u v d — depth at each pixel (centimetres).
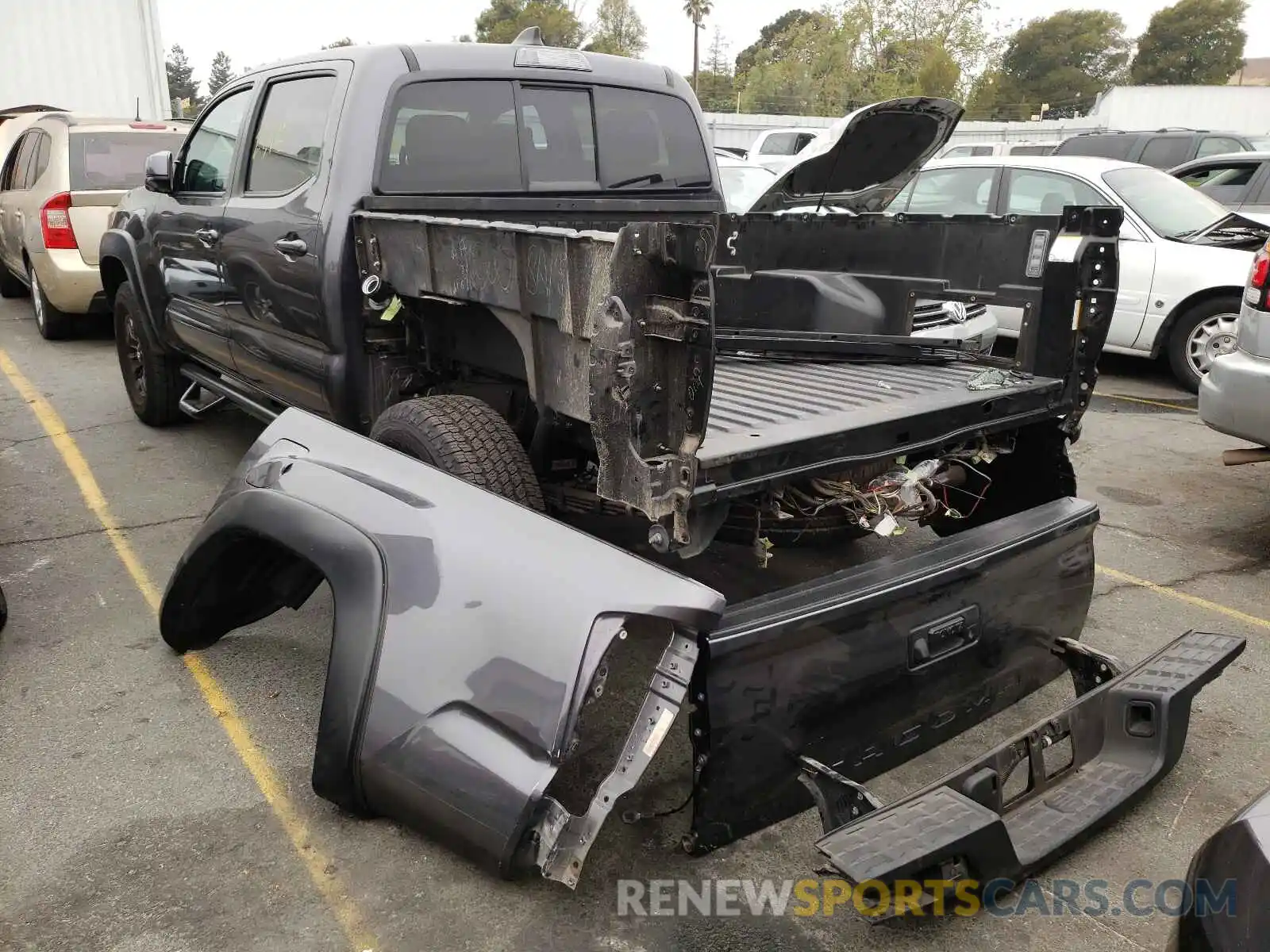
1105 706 259
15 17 1491
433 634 223
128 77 1584
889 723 248
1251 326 423
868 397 294
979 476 358
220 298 440
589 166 412
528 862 209
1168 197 780
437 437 294
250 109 422
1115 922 226
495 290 267
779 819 233
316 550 249
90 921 219
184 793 266
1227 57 8138
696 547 229
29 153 897
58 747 286
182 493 500
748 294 400
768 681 221
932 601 252
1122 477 562
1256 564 440
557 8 5694
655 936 219
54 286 801
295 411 304
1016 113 6488
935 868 204
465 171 376
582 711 205
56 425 618
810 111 5144
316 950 212
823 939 220
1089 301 319
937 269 368
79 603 379
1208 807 268
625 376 210
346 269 344
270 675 328
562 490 321
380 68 354
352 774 229
